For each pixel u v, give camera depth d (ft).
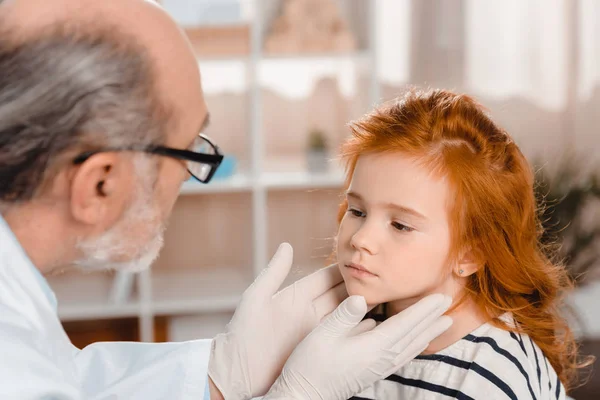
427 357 3.21
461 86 10.31
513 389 2.97
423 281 3.03
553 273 3.52
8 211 2.57
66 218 2.63
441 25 10.19
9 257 2.55
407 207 2.98
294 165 10.02
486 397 2.97
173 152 2.69
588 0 10.20
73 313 8.85
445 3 10.16
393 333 3.00
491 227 3.15
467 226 3.09
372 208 3.05
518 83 10.34
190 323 9.71
